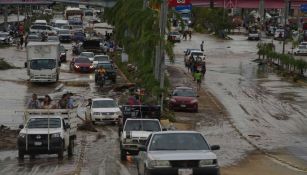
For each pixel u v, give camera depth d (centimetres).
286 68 11969
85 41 14125
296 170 4238
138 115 5419
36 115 4791
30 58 9744
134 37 7888
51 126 4534
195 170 2934
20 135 4412
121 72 10994
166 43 6931
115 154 4816
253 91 9425
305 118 7281
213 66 12800
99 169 4031
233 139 5888
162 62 6919
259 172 4097
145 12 7256
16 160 4481
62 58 12738
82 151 4991
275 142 5772
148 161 2989
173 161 2934
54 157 4669
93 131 6275
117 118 6612
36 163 4322
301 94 9188
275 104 8262
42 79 9612
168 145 3122
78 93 8756
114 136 5947
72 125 4881
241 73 11700
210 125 6694
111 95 8619
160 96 6881
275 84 10262
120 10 8744
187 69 12050
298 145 5628
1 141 5422
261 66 12900
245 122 6950
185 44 17675
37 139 4397
